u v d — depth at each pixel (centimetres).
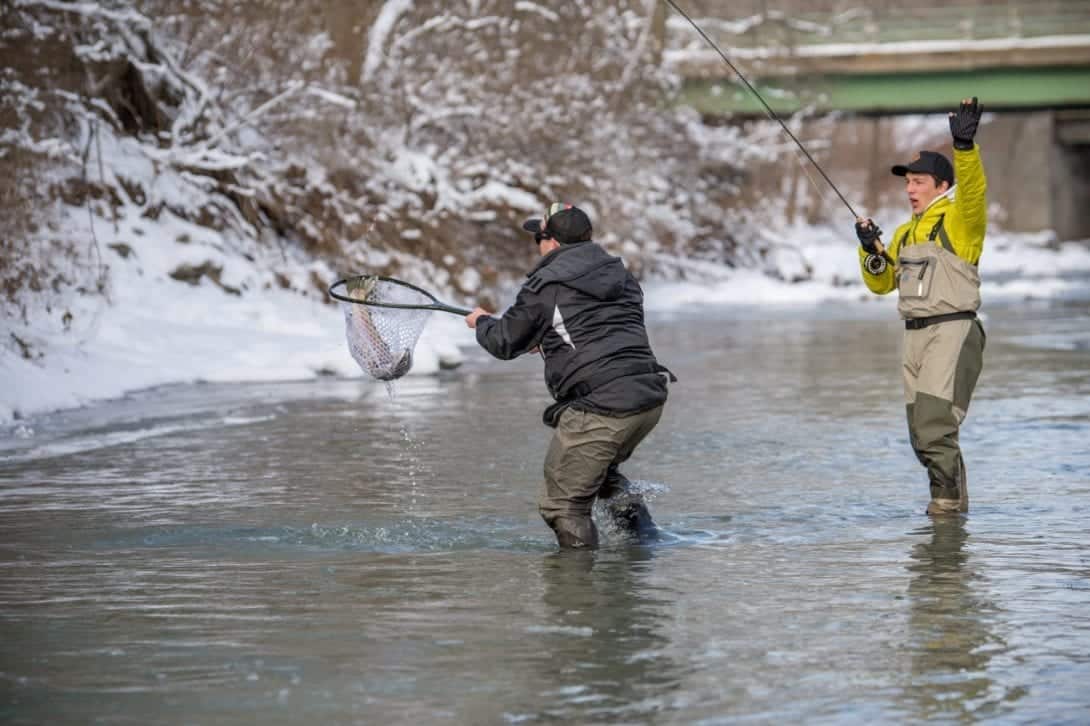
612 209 8131
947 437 1914
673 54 10331
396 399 3397
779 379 3841
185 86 5603
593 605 1456
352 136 6056
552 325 1702
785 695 1164
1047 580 1539
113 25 5247
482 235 6694
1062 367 4022
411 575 1602
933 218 1922
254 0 5778
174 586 1559
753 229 10406
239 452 2570
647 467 2364
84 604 1481
